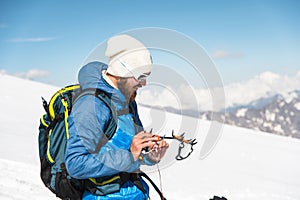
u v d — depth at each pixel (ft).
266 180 44.88
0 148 39.88
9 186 20.94
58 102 8.49
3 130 54.85
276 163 60.23
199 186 35.55
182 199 29.53
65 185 8.28
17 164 27.09
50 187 8.56
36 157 37.01
